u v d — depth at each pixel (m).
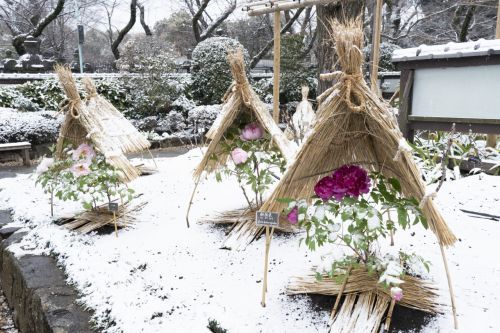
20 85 8.46
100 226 2.70
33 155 6.76
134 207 3.07
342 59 1.41
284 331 1.54
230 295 1.83
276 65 3.52
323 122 1.45
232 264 2.12
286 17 15.18
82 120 2.70
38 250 2.54
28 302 2.07
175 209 3.05
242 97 2.36
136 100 8.88
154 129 8.58
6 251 2.58
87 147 2.72
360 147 1.69
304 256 2.11
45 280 2.13
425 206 1.43
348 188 1.53
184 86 9.68
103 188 2.62
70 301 1.91
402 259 1.72
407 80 3.71
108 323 1.72
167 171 4.23
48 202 3.38
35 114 7.18
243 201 3.05
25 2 16.47
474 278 1.82
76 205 3.28
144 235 2.60
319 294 1.72
